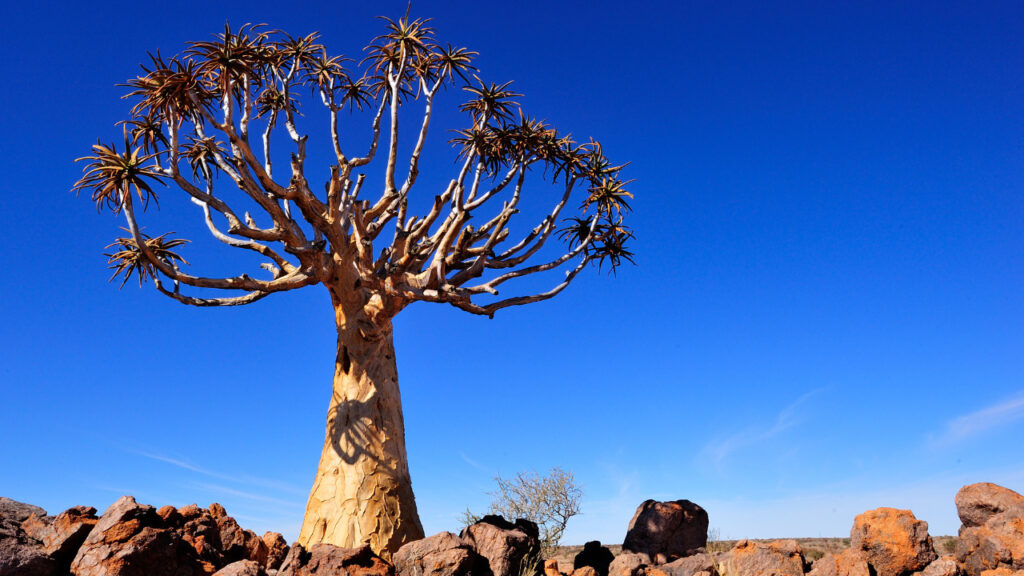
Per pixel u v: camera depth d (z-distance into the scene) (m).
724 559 14.63
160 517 11.97
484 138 20.16
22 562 10.35
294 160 17.14
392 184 19.25
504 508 20.61
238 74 15.76
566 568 16.27
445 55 19.61
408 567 12.71
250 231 17.39
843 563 13.38
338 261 18.00
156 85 15.00
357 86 22.19
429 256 20.47
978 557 13.04
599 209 21.38
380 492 16.58
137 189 15.49
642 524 17.11
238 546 13.62
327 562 12.00
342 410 17.48
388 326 18.56
